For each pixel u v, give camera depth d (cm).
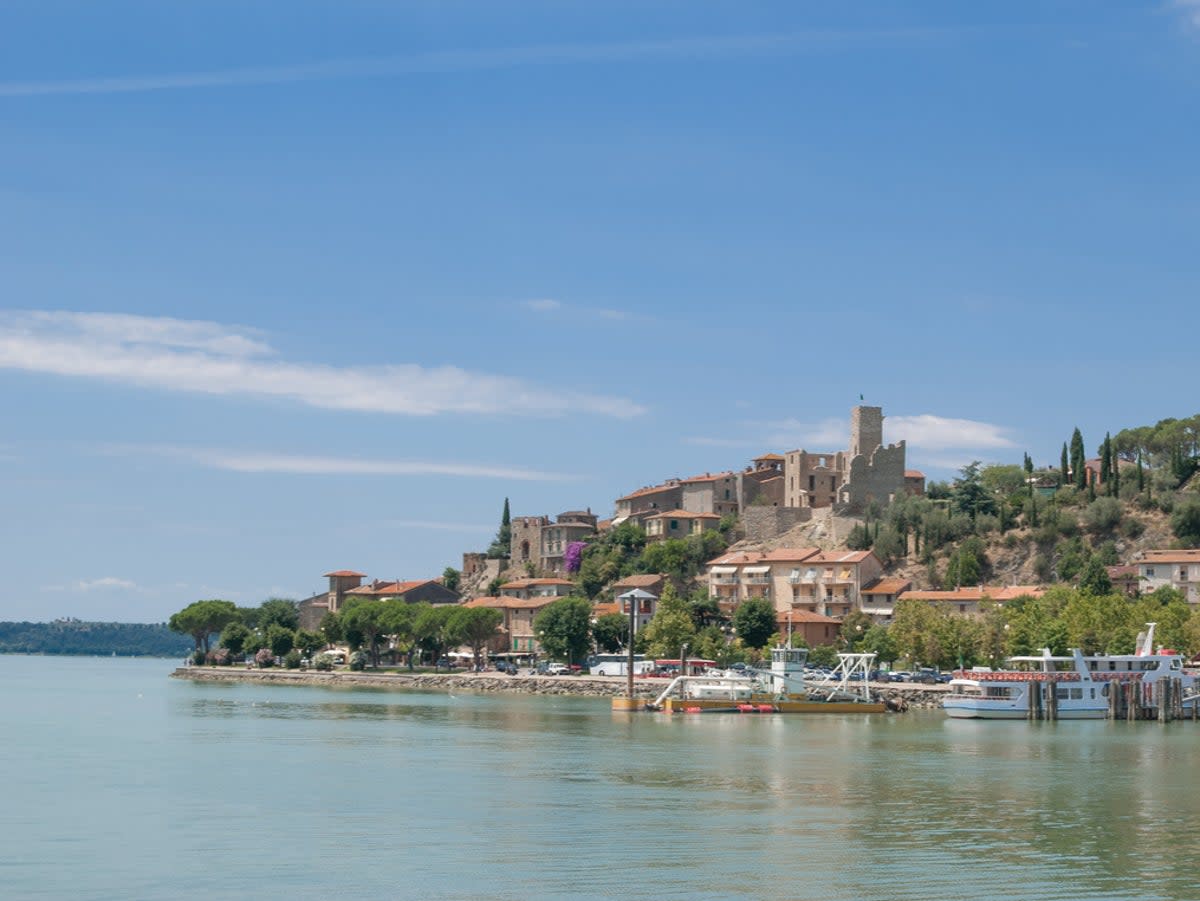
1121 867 7856
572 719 18600
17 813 9606
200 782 11300
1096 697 19125
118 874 7550
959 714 19112
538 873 7575
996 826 9162
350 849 8225
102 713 19788
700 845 8375
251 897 7025
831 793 10681
